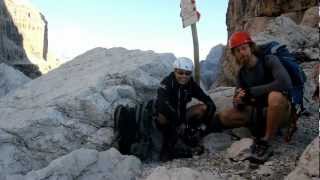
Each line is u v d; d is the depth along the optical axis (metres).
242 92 2.47
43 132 2.76
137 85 3.07
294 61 2.36
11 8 41.59
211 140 2.69
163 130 2.59
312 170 1.71
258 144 2.37
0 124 2.81
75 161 2.22
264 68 2.37
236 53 2.39
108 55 3.80
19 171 2.60
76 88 3.09
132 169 2.38
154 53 3.50
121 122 2.67
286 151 2.43
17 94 3.46
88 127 2.82
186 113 2.66
